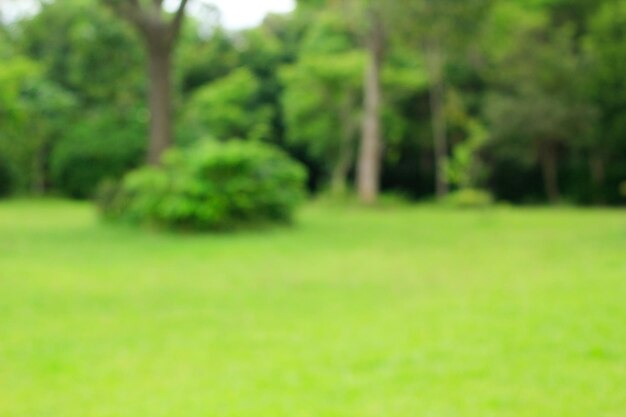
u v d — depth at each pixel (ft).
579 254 32.55
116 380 13.94
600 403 12.17
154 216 45.60
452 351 15.57
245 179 45.78
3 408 12.37
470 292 23.06
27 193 99.04
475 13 72.49
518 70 86.69
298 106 97.96
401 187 113.60
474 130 74.90
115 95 97.50
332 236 43.16
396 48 95.35
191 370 14.57
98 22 91.61
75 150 91.45
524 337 16.60
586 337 16.43
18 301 22.06
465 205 75.97
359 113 97.55
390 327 18.06
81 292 23.65
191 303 21.79
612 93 81.51
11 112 62.13
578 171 96.17
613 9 73.92
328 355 15.49
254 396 12.86
